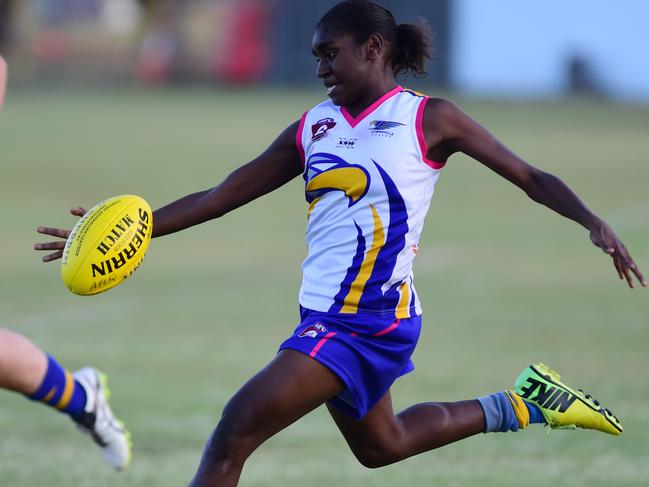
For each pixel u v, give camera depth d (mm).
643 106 134375
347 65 16719
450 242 51344
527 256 47906
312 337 16141
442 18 150125
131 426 24625
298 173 17625
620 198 63781
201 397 27109
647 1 147000
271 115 115875
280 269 45250
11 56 165125
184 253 49031
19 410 26562
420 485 20734
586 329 34406
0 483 20828
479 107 124875
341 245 16531
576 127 107062
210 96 141250
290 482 20984
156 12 166625
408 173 16516
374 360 16375
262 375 15789
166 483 20984
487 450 23266
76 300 39219
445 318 36094
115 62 165000
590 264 45938
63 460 22547
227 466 15430
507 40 150625
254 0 158750
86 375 15398
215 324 35438
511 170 16688
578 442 23766
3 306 37938
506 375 29094
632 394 27156
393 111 16719
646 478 21062
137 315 36781
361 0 16938
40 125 106625
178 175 72812
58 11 173875
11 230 53094
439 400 26719
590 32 148750
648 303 38469
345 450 23406
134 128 104188
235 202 17562
